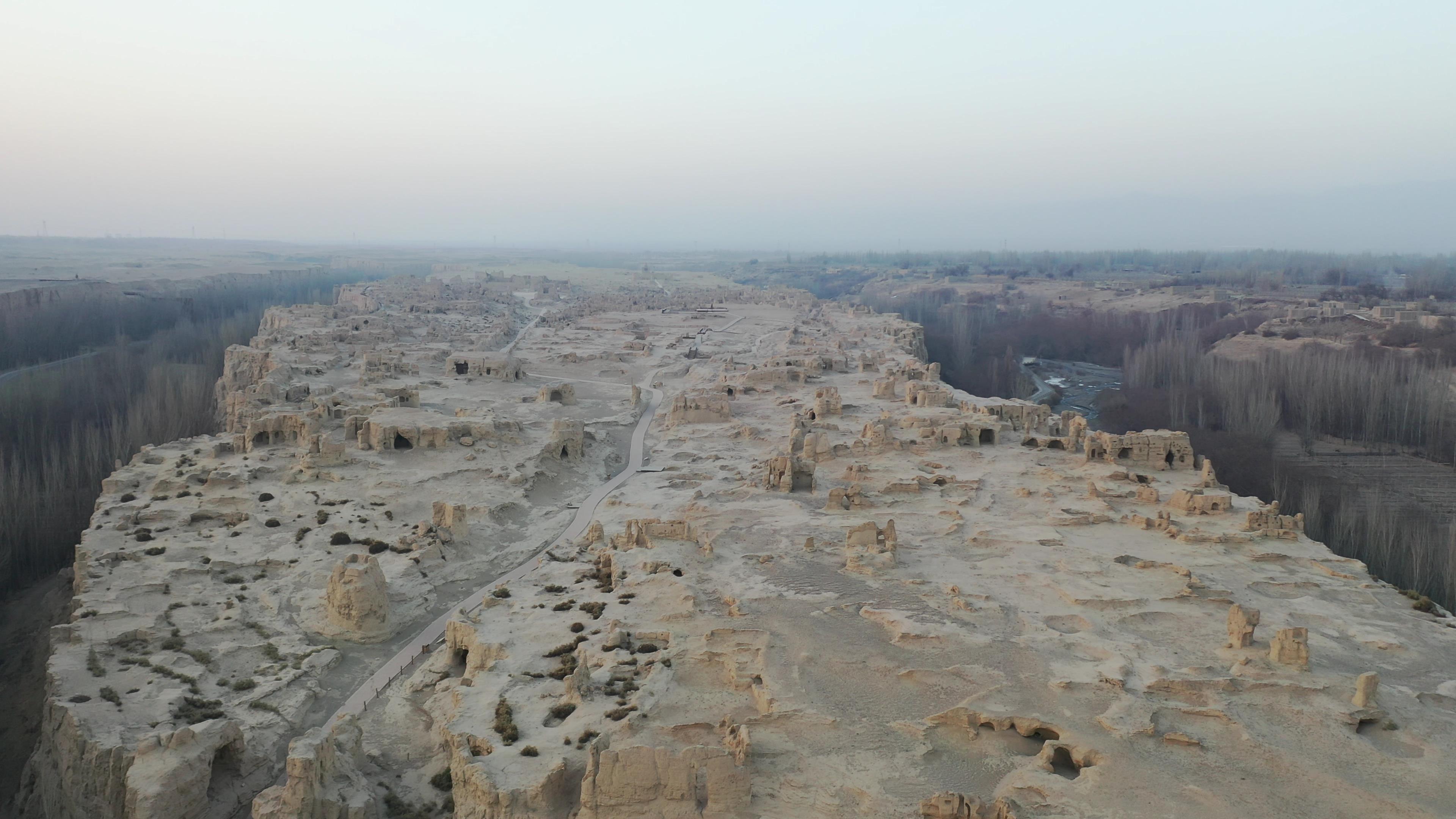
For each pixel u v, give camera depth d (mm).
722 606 78938
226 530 102688
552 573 88688
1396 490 149250
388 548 99500
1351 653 72312
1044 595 82250
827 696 64062
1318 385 189125
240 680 73500
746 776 52531
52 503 126125
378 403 155000
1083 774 54969
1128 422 196250
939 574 87000
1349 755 57625
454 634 76312
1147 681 65312
